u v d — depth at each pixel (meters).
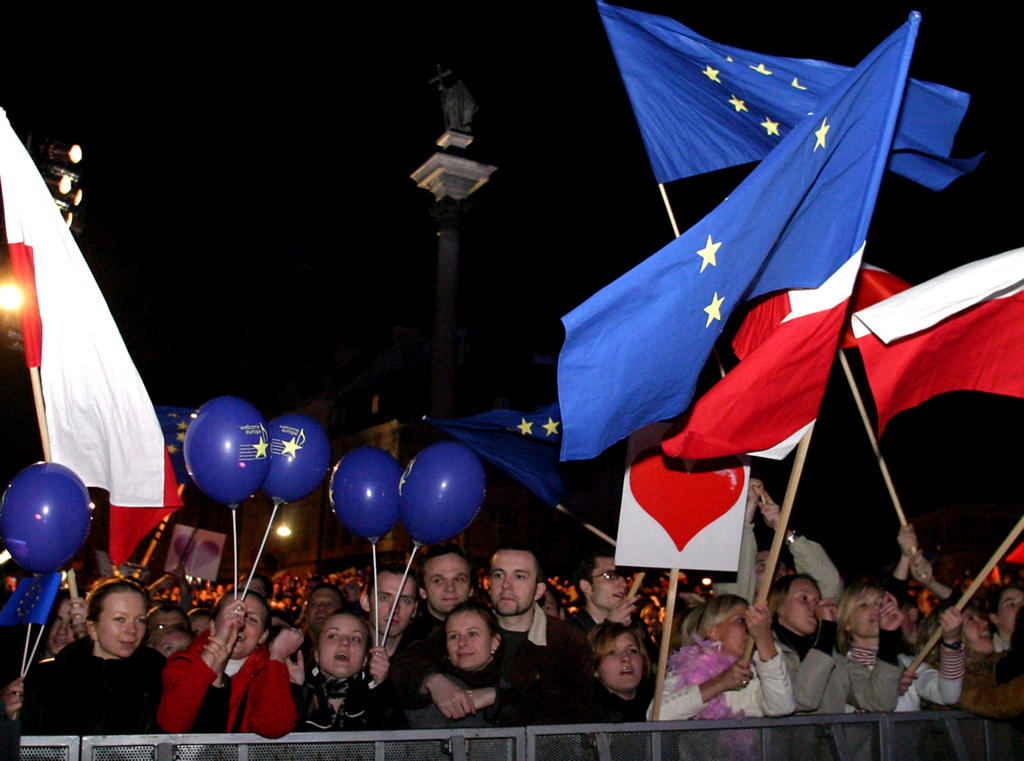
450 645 4.65
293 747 3.78
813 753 4.45
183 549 7.99
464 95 15.15
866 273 5.97
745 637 5.00
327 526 38.50
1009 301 5.02
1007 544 4.84
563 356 3.97
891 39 4.59
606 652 4.96
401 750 3.88
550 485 7.09
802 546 6.42
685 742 4.22
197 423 4.70
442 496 5.07
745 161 5.86
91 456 4.66
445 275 14.74
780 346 4.48
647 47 5.84
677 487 4.78
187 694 3.90
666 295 4.08
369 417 40.34
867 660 5.12
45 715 4.11
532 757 3.97
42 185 4.56
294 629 4.30
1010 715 4.80
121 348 4.60
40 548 4.20
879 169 4.58
